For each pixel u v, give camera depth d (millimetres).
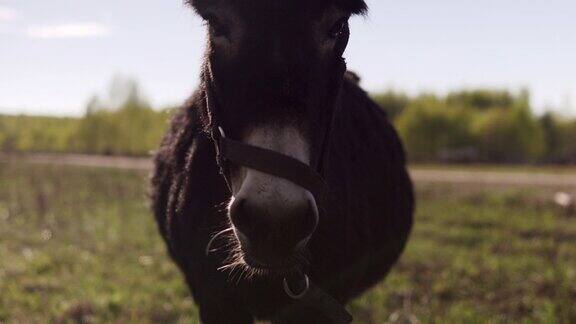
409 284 5805
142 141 40938
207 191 2438
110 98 44875
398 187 3486
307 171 1804
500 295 5535
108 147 43094
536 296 5445
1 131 51906
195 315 4805
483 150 42406
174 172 2771
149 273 6215
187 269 2752
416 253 7230
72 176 18531
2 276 5945
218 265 2420
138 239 8047
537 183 16594
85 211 10953
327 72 2025
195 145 2520
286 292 2385
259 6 1884
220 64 1981
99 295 5238
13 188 14633
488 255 7359
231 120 1929
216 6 1950
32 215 10344
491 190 14219
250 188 1774
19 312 4793
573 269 6391
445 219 10203
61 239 8203
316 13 1914
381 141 3408
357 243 2719
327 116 2088
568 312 4789
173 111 3506
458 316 4766
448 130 42156
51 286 5613
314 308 2459
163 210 2963
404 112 44375
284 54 1857
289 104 1821
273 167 1773
